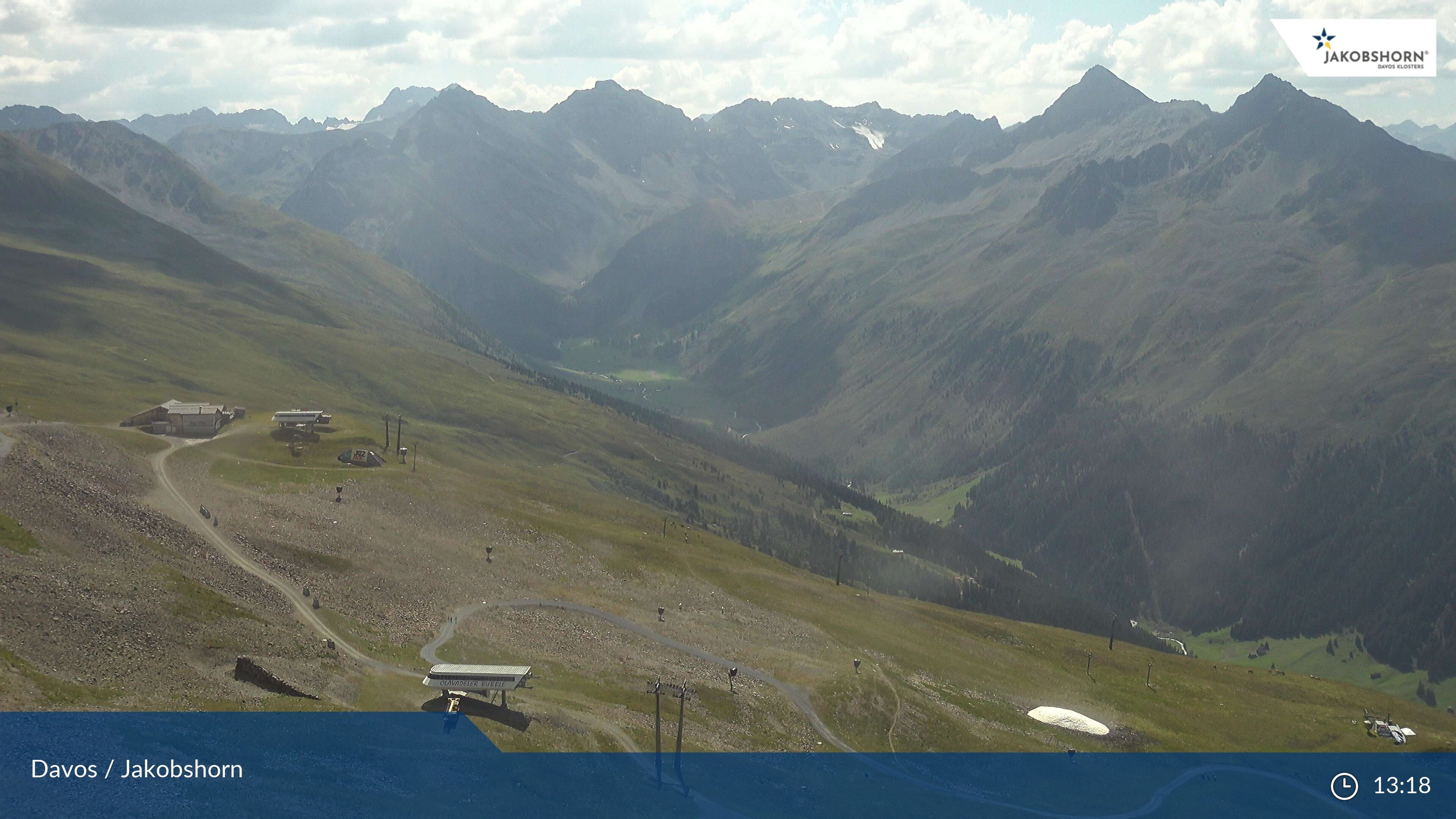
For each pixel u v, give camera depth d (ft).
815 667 506.07
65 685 257.14
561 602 519.19
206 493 532.73
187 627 317.83
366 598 441.27
